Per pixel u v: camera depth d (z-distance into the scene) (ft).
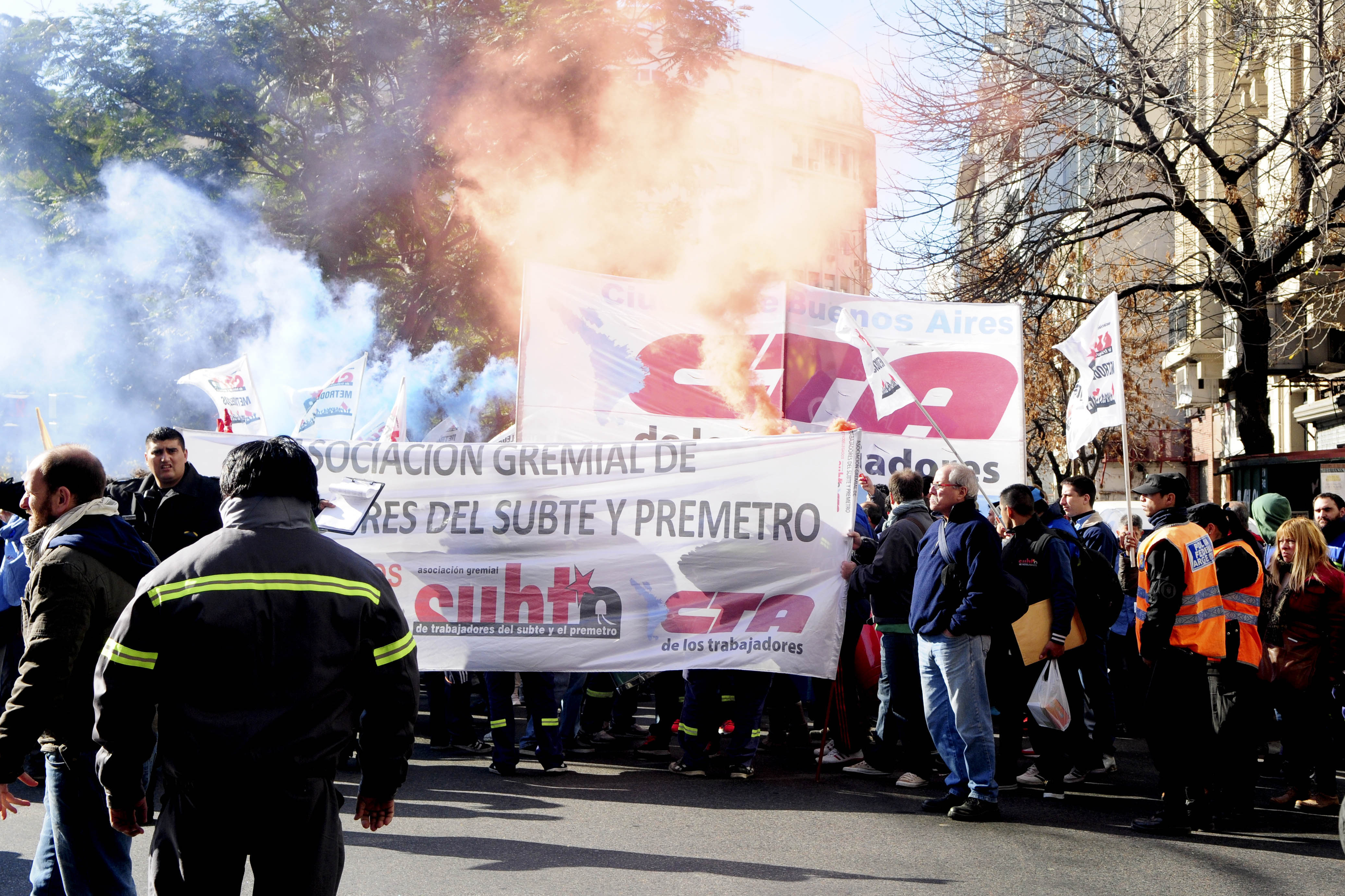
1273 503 26.76
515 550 25.50
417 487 25.81
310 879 9.66
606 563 25.43
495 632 25.22
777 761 27.53
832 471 25.34
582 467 25.73
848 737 26.43
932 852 18.75
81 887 12.44
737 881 17.03
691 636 25.09
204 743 9.48
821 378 33.55
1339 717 25.29
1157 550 20.15
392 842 19.17
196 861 9.58
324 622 9.89
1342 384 61.62
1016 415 33.01
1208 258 58.44
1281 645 22.31
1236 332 56.90
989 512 32.48
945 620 21.04
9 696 21.06
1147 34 56.18
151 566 13.26
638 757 27.78
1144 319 76.59
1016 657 22.86
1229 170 55.72
